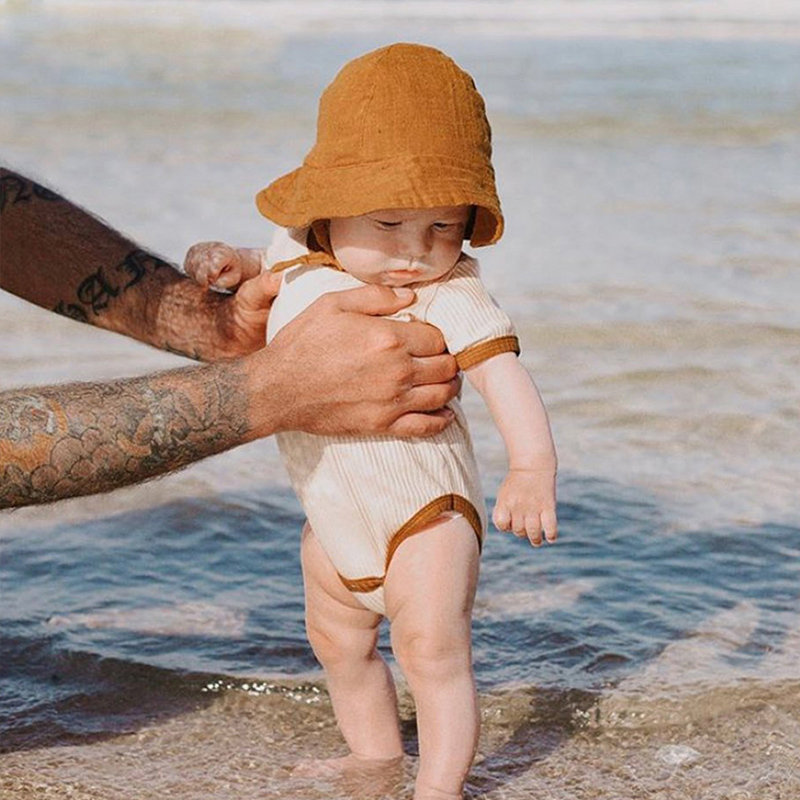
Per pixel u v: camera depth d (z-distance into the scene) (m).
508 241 9.21
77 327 7.52
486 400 3.26
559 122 14.20
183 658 4.18
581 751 3.69
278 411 3.32
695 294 7.89
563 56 21.25
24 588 4.71
